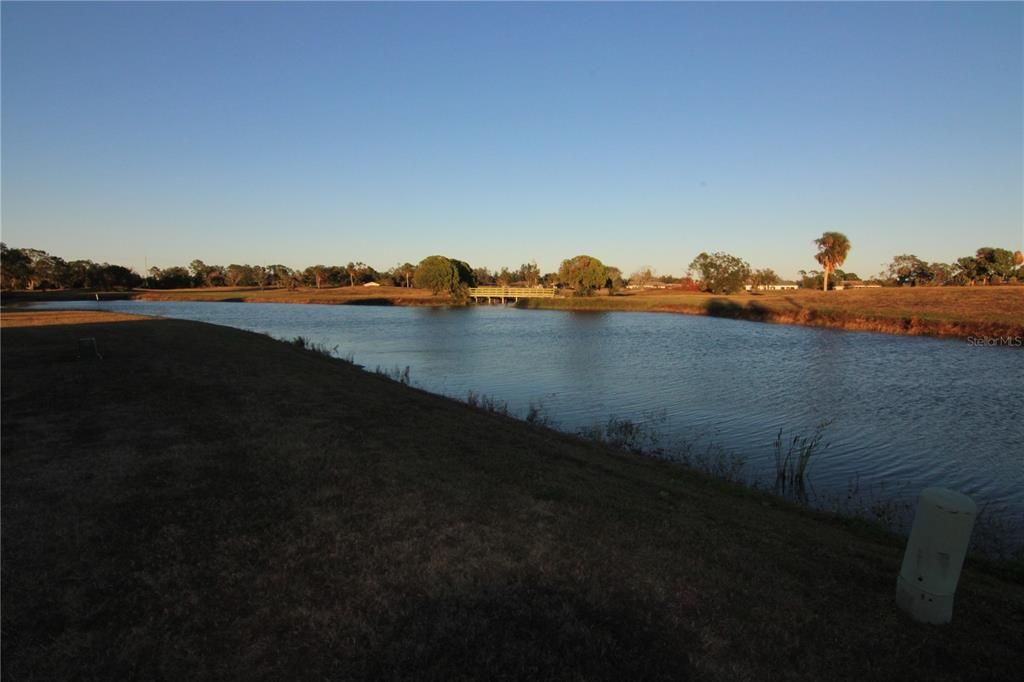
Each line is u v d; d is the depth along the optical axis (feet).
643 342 127.13
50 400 37.73
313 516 19.88
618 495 25.18
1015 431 50.44
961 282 333.62
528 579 16.34
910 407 60.03
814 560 19.97
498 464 27.84
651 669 12.83
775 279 475.72
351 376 58.03
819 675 13.23
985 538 28.68
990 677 13.62
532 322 193.98
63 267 390.01
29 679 11.75
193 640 13.12
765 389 70.03
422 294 386.73
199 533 18.31
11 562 16.28
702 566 18.19
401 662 12.50
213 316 211.82
